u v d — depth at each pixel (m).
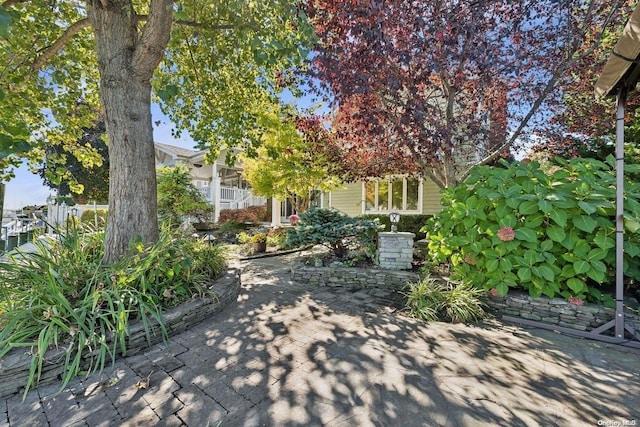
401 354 2.72
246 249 8.64
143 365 2.54
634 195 3.26
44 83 4.53
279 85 5.45
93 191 18.14
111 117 3.46
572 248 3.31
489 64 4.57
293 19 3.29
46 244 3.53
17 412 1.96
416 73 4.69
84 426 1.83
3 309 2.62
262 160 9.36
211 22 4.30
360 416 1.92
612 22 4.59
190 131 6.11
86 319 2.62
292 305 4.08
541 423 1.84
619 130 2.98
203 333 3.18
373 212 10.99
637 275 3.18
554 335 3.13
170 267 3.50
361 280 4.96
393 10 4.37
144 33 3.36
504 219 3.59
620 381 2.29
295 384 2.26
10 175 4.50
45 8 4.07
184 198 10.62
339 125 6.17
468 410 1.97
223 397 2.11
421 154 5.61
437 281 4.27
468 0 4.41
